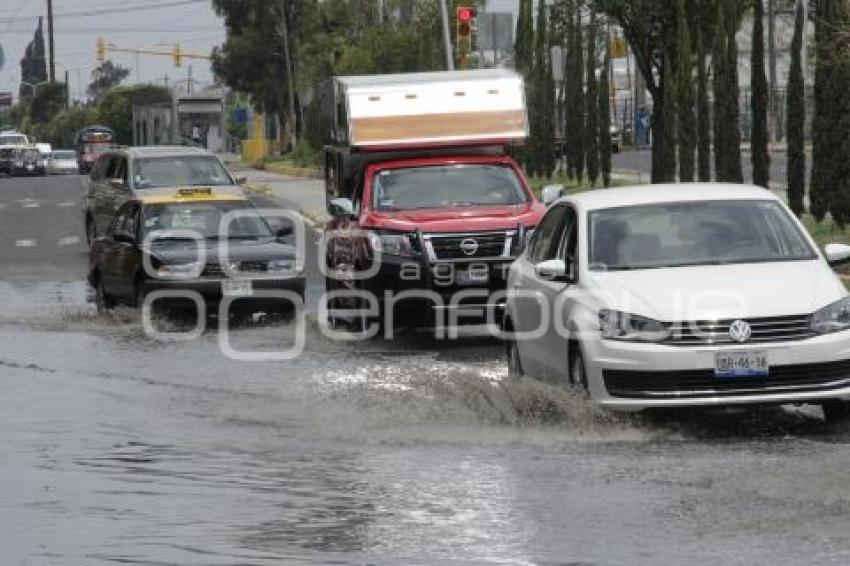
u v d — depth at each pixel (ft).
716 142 223.30
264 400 103.76
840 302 88.94
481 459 81.97
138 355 129.49
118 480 77.92
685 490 72.79
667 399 87.25
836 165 184.55
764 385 87.35
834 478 74.69
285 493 74.18
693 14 266.16
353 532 65.72
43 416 98.58
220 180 209.56
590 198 102.53
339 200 142.61
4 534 66.33
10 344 137.49
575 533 64.80
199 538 65.05
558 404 91.45
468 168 147.02
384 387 107.14
